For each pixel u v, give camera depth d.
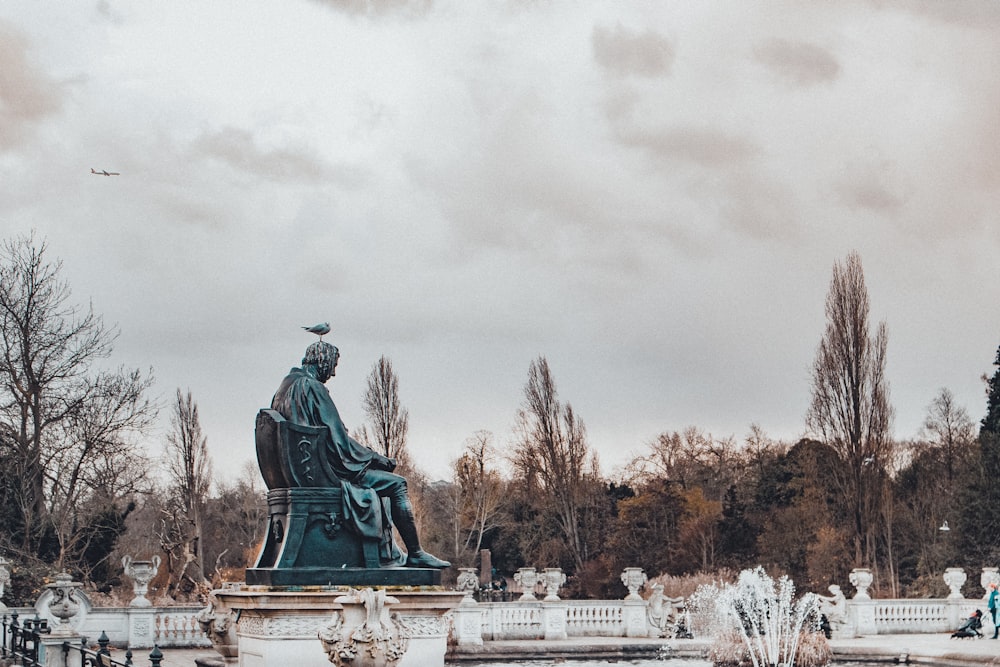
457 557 64.50
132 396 44.09
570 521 65.56
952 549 55.59
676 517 64.88
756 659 29.09
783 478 63.09
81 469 42.91
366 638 14.04
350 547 17.38
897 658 30.25
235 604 17.02
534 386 67.00
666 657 31.75
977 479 55.59
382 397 61.66
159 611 30.47
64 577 28.31
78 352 43.25
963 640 33.62
